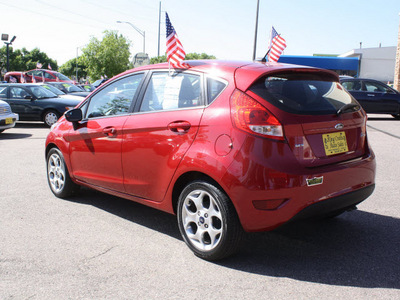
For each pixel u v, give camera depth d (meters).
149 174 3.82
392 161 7.39
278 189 3.02
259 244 3.74
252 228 3.11
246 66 3.45
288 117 3.13
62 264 3.36
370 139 10.16
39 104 14.09
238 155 3.07
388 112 15.47
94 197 5.32
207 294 2.87
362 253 3.53
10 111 11.78
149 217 4.54
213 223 3.35
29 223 4.33
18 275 3.17
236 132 3.12
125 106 4.23
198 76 3.61
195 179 3.39
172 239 3.90
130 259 3.45
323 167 3.23
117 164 4.19
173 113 3.64
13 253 3.57
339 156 3.40
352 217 4.44
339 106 3.51
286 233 4.00
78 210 4.78
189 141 3.41
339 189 3.30
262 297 2.82
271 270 3.23
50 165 5.35
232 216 3.16
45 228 4.18
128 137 4.01
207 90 3.47
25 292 2.92
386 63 36.31
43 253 3.57
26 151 8.86
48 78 30.78
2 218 4.48
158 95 3.91
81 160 4.74
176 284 3.02
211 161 3.19
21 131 12.82
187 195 3.46
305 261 3.38
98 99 4.66
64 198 5.26
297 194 3.06
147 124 3.81
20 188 5.75
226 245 3.21
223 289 2.94
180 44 3.86
